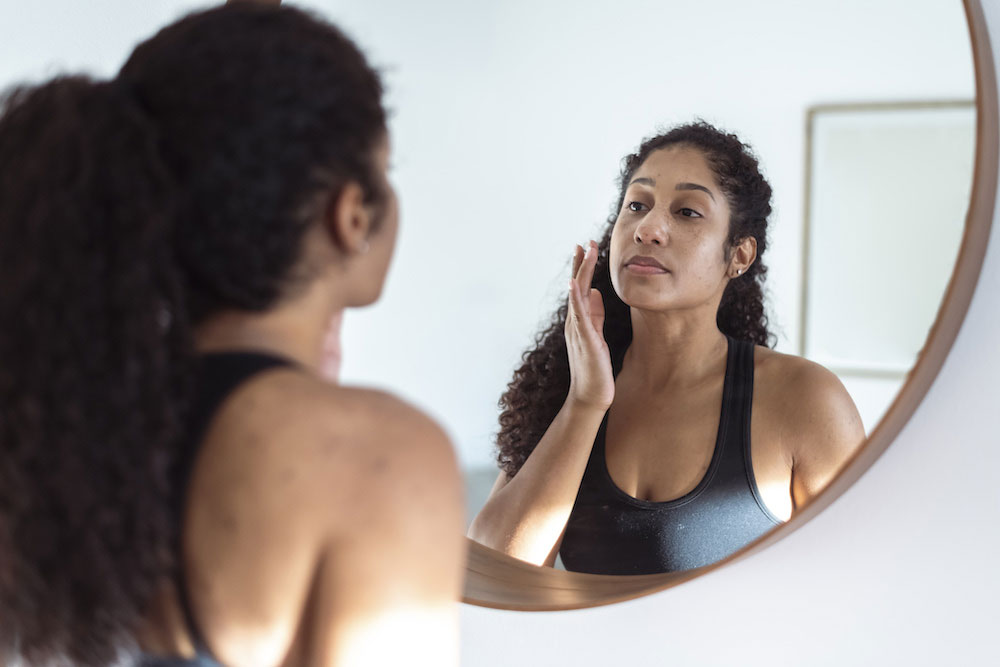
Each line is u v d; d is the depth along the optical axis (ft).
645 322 3.04
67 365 1.65
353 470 1.65
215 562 1.71
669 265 2.99
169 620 1.82
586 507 3.16
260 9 1.86
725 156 2.89
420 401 3.43
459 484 1.77
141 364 1.67
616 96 3.06
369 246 1.98
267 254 1.76
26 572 1.75
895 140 2.67
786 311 2.82
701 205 2.93
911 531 2.94
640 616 3.28
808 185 2.78
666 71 2.98
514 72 3.22
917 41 2.65
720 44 2.90
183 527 1.73
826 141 2.76
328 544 1.65
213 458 1.71
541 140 3.19
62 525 1.70
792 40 2.80
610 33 3.07
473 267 3.33
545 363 3.22
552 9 3.15
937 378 2.88
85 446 1.67
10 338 1.67
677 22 2.97
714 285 2.93
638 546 3.07
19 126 1.76
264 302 1.81
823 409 2.76
